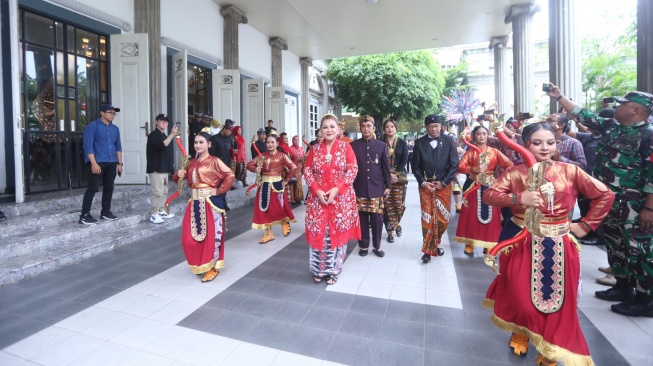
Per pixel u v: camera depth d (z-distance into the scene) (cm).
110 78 640
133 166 635
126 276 340
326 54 1427
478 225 378
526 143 196
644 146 245
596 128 284
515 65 897
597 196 184
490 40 1177
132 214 506
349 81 1608
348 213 328
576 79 609
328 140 323
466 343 225
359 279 334
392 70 1525
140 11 679
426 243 375
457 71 1869
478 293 301
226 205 647
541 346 183
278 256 406
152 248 430
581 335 182
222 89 885
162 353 216
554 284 183
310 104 1700
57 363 206
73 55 588
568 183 185
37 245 376
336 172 320
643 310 253
